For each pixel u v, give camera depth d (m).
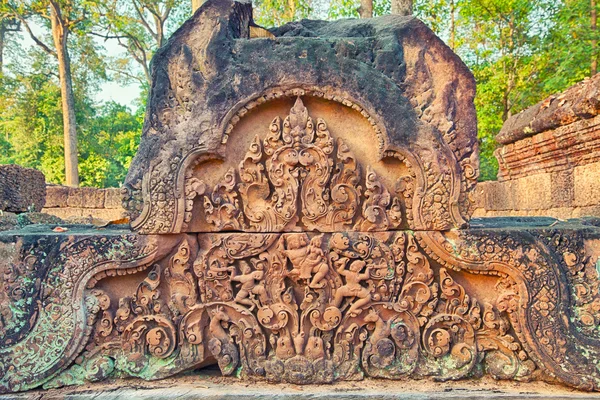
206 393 1.98
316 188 2.15
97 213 9.59
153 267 2.14
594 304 2.03
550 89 8.77
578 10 7.38
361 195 2.18
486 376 2.10
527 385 2.04
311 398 1.96
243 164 2.16
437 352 2.10
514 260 2.06
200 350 2.12
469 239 2.08
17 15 14.43
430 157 2.10
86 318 2.06
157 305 2.13
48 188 9.23
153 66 2.17
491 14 10.67
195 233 2.18
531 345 2.04
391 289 2.13
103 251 2.08
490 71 11.48
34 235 2.06
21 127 16.70
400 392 2.00
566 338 2.02
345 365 2.11
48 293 2.04
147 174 2.10
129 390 2.01
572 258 2.05
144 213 2.10
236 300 2.13
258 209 2.16
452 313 2.12
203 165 2.17
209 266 2.14
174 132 2.11
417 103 2.14
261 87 2.12
